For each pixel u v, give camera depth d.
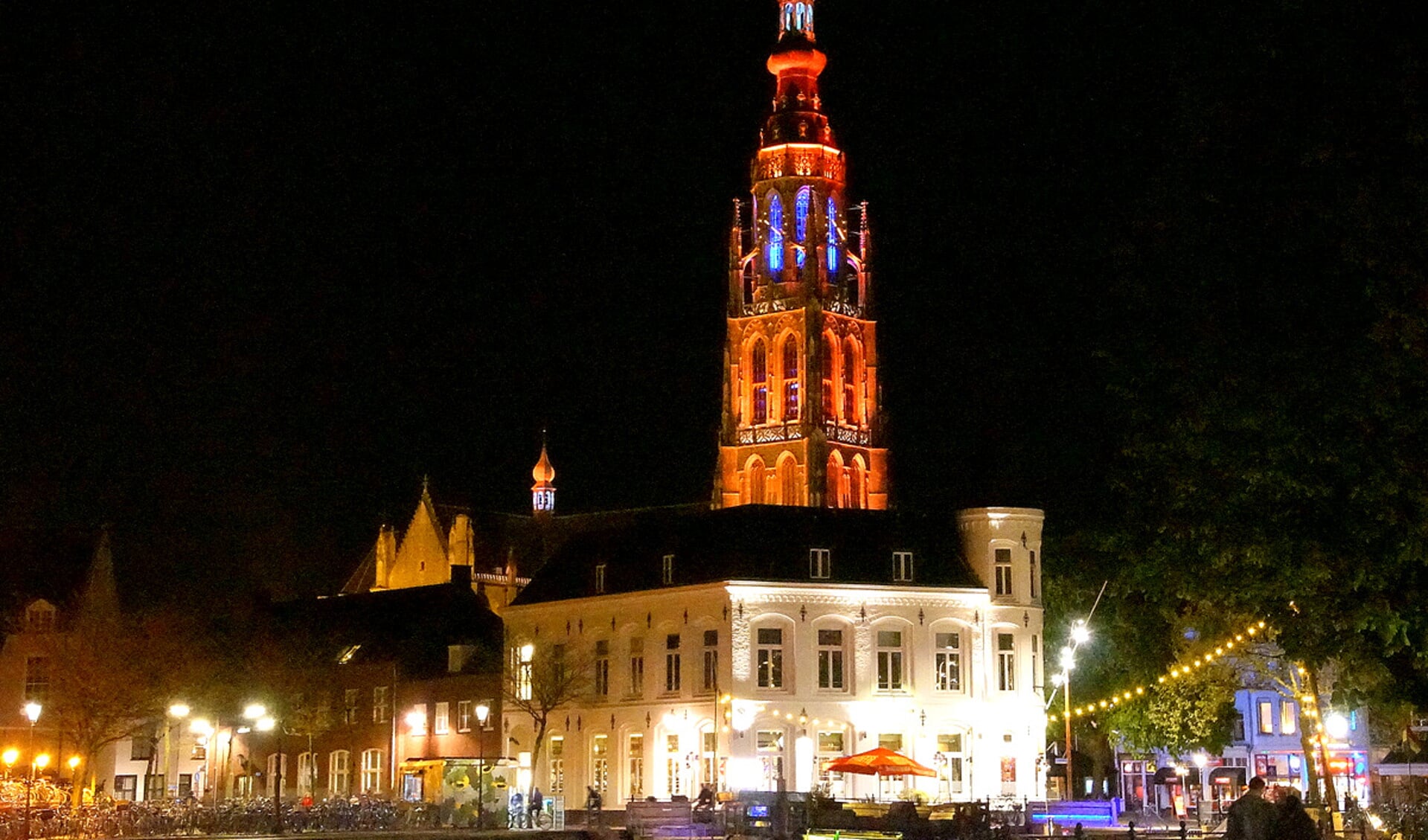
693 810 64.56
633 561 85.50
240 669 102.56
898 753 72.12
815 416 147.25
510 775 72.94
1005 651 82.56
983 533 83.38
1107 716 87.44
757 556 80.19
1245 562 47.84
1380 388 40.88
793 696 78.56
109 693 86.94
